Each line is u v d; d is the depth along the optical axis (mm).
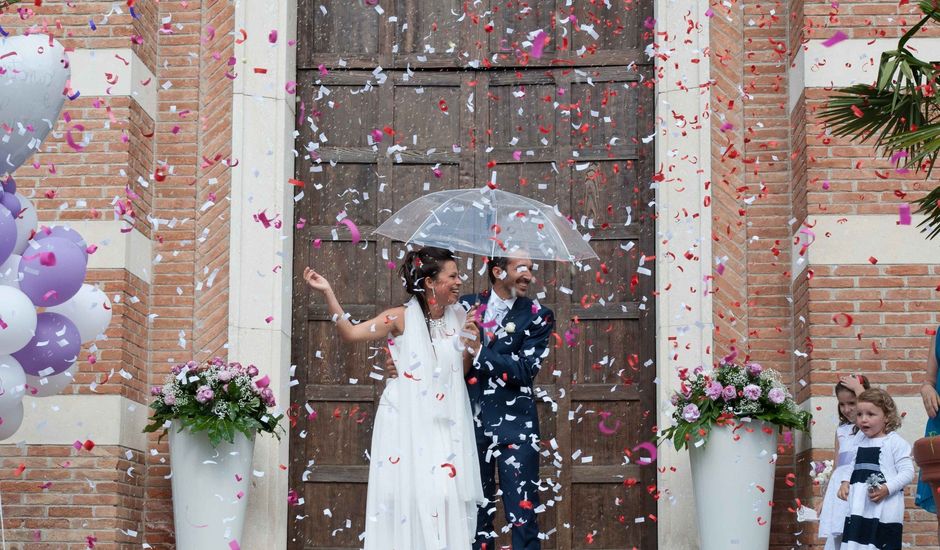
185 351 7211
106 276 6863
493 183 6188
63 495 6688
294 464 7418
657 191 7352
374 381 7496
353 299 7598
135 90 7125
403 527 5609
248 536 6945
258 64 7398
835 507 6172
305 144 7719
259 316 7164
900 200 6809
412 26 7812
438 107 7734
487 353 5824
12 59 5047
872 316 6727
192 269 7293
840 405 6379
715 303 7168
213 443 6242
